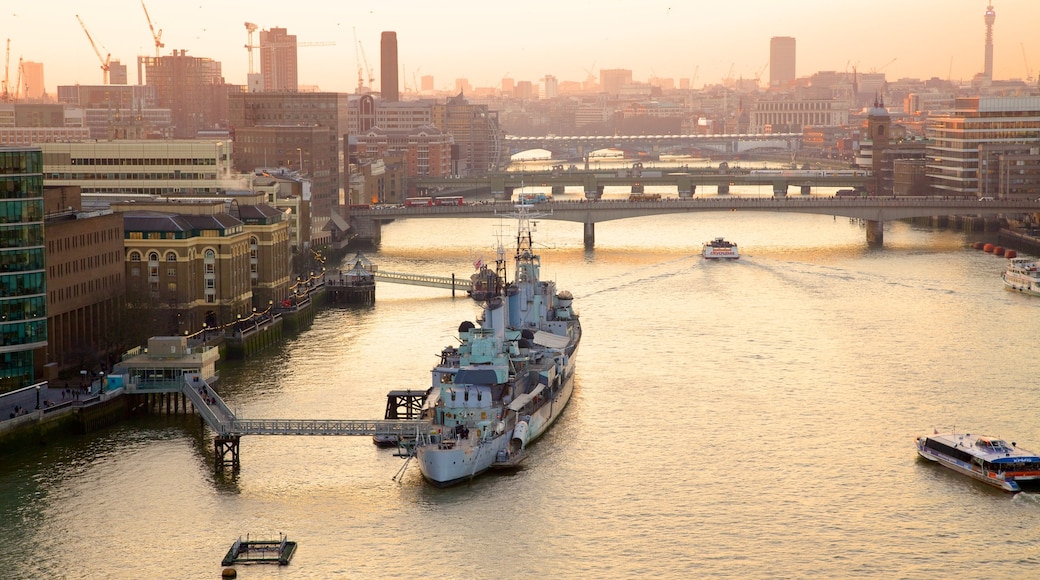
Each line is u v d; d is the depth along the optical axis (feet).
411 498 640.17
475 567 561.02
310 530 599.98
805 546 581.12
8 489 655.76
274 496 644.27
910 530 599.16
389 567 560.61
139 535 595.06
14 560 568.41
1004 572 554.46
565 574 552.82
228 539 590.14
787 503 633.20
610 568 558.97
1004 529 599.98
